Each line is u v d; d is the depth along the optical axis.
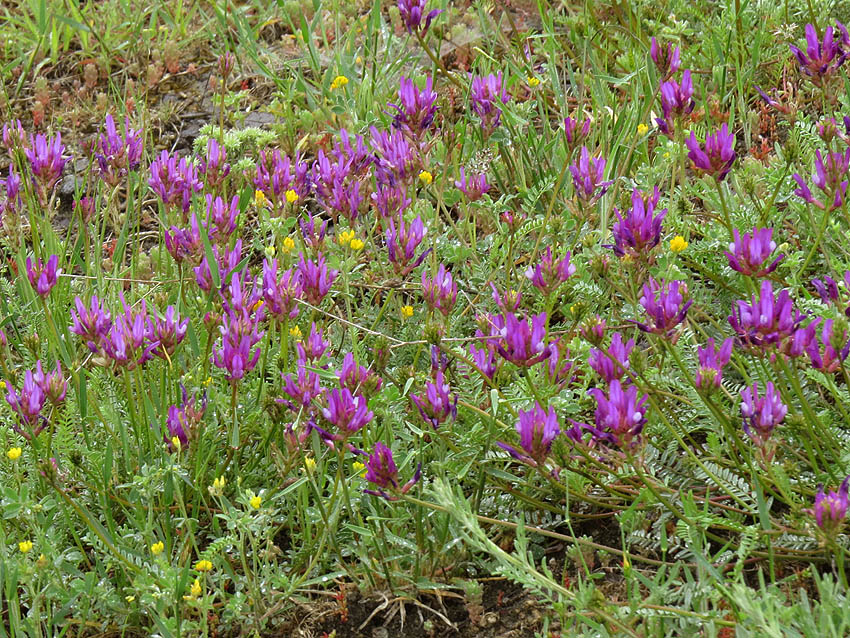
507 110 1.71
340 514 1.43
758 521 1.39
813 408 1.45
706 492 1.41
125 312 1.46
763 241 1.35
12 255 1.66
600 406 1.32
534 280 1.43
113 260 1.67
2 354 1.51
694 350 1.48
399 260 1.49
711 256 1.56
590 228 1.65
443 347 1.41
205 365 1.48
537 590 1.32
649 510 1.41
